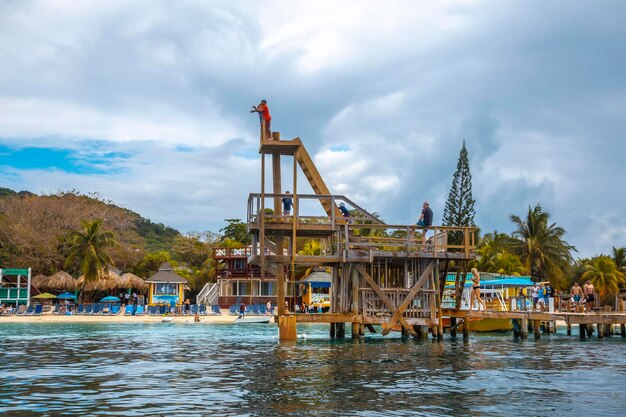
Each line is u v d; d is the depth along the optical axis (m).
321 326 48.44
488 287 44.75
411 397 13.72
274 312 60.78
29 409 12.20
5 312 56.25
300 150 29.70
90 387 14.88
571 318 31.62
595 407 12.86
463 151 74.75
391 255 28.53
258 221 28.05
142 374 17.19
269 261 28.08
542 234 76.69
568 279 84.06
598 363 20.56
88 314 57.28
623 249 87.38
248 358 21.33
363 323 28.61
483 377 16.94
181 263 88.44
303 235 30.73
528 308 40.41
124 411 12.03
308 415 11.77
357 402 13.05
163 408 12.32
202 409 12.24
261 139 28.72
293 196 28.19
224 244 85.56
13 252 73.88
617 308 42.00
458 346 26.83
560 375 17.50
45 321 50.09
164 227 136.38
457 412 12.23
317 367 18.77
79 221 78.25
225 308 67.06
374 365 19.33
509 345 28.02
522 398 13.78
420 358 21.53
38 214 77.00
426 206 29.25
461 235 73.12
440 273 33.75
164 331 38.78
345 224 28.42
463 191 74.44
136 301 72.81
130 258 80.88
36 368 18.58
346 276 29.28
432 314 28.88
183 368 18.55
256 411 12.07
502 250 77.75
